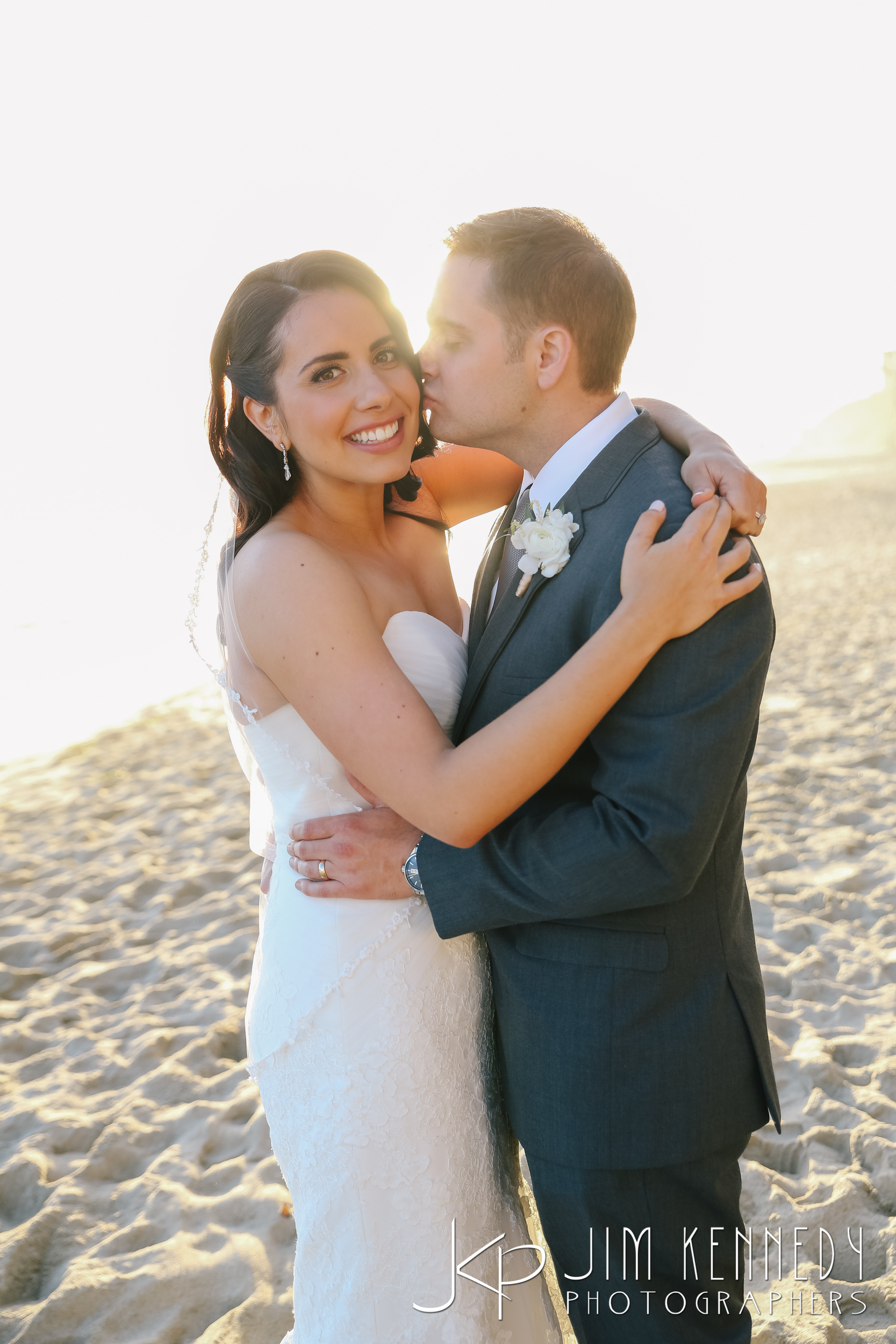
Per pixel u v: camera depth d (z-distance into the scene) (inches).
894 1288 89.8
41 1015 150.4
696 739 58.8
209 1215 104.4
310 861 69.9
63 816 253.8
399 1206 68.6
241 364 69.6
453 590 86.5
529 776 59.9
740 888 69.8
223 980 155.3
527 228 65.8
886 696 297.6
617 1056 64.0
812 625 428.8
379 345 68.7
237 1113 122.0
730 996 66.8
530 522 66.4
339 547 75.0
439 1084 69.7
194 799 256.2
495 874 63.1
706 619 58.7
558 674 59.6
